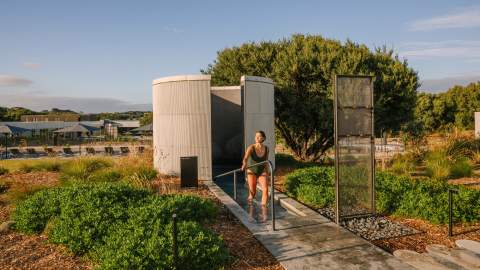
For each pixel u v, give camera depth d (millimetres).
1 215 7395
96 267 4449
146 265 4062
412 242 5406
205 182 10555
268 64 17359
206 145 11125
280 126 17750
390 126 16531
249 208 7684
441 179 9852
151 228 4980
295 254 4871
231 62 18156
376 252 4930
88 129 39844
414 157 13820
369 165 6641
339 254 4863
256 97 11531
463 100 46719
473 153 13750
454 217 6133
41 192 7402
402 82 15672
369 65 15820
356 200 6605
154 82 12164
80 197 6387
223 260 4496
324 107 15195
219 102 14570
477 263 4441
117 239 4734
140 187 8359
